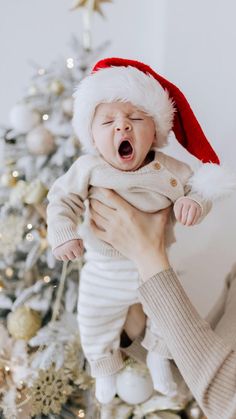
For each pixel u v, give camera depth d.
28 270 1.39
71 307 1.34
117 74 1.00
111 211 1.04
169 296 0.94
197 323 0.92
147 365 1.20
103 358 1.16
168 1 1.53
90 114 1.01
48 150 1.31
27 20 1.89
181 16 1.52
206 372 0.88
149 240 1.01
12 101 1.93
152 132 1.02
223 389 0.86
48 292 1.37
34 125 1.30
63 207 1.04
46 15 1.88
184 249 1.60
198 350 0.90
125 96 0.98
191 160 1.55
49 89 1.30
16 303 1.34
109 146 0.99
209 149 1.13
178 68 1.54
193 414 1.29
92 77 1.02
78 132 1.06
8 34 1.91
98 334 1.14
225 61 1.49
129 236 1.02
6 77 1.93
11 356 1.38
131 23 1.79
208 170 1.04
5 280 1.40
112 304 1.12
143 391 1.23
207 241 1.57
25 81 1.92
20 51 1.91
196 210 0.99
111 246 1.08
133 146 0.99
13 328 1.38
